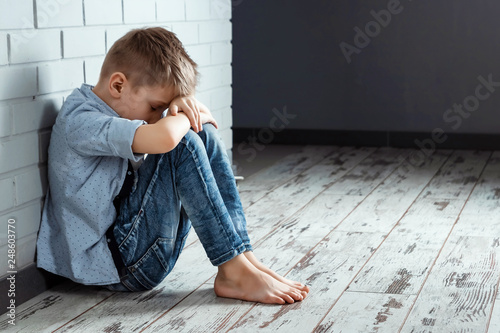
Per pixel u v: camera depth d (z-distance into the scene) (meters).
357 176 3.27
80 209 1.65
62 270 1.71
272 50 4.29
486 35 3.93
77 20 1.83
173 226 1.66
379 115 4.17
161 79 1.61
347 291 1.72
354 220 2.44
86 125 1.58
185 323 1.53
